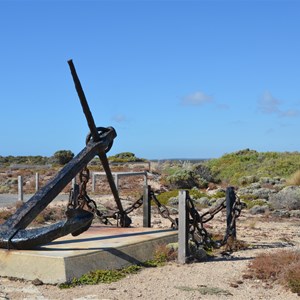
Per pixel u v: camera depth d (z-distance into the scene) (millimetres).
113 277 6930
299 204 17375
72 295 6137
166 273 7332
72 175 8008
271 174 33250
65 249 7375
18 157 59438
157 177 30391
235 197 9648
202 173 31469
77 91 8078
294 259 7426
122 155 51344
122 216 10367
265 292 6422
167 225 12953
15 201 19750
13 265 6887
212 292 6355
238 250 9336
